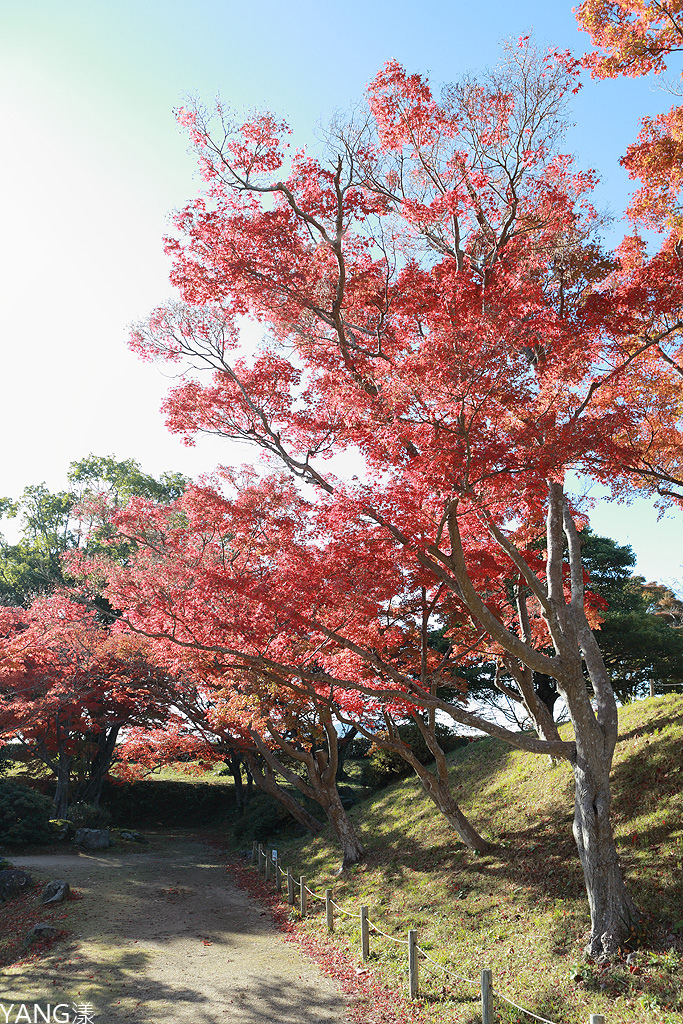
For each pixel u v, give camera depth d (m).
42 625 27.84
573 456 10.08
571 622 11.48
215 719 20.45
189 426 14.14
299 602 12.82
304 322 12.23
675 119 11.87
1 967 13.88
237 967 13.25
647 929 9.85
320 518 12.13
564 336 10.38
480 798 19.44
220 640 13.91
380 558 12.36
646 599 33.69
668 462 14.92
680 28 10.88
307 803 31.78
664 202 13.02
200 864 27.67
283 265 11.48
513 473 10.26
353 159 11.06
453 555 10.54
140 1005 11.09
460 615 16.56
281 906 18.50
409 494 10.49
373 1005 10.57
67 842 30.75
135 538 16.53
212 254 11.52
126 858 28.33
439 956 11.67
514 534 15.37
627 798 14.23
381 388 10.80
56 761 37.62
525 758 20.41
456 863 15.98
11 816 29.52
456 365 9.30
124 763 34.59
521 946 11.10
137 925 16.84
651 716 17.59
